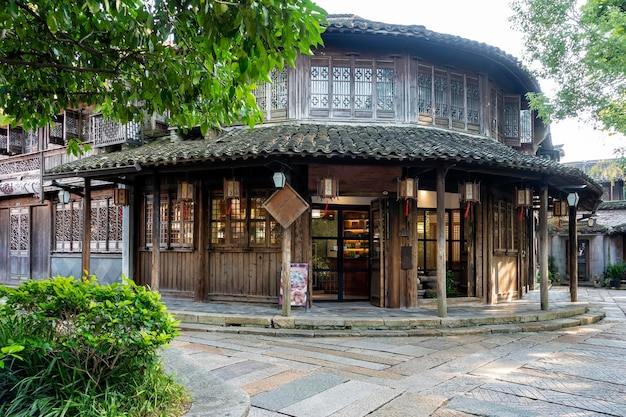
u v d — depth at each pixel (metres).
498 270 11.88
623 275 20.59
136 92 4.86
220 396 3.98
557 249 22.67
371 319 8.65
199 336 8.12
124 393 3.55
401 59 11.12
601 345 7.64
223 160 8.77
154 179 10.14
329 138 9.21
